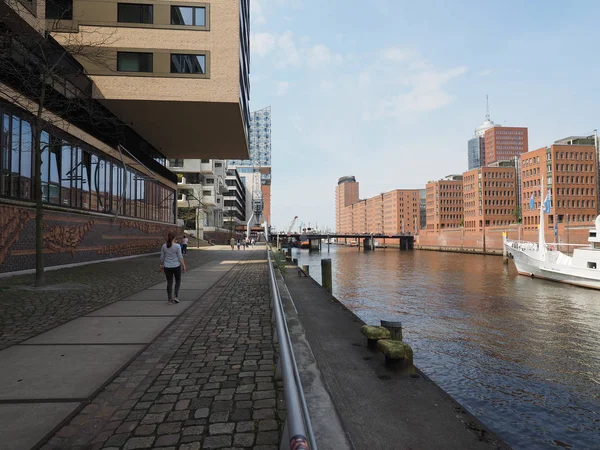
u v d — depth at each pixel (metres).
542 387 12.57
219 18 25.56
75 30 23.62
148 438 3.01
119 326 6.79
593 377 13.59
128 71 24.70
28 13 17.02
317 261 86.69
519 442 8.87
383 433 4.09
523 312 26.62
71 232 19.70
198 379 4.30
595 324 23.00
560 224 82.12
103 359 4.93
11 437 2.95
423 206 191.12
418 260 83.88
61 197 19.11
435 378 13.51
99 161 23.66
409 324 22.89
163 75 24.95
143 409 3.53
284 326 3.70
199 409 3.54
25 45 13.66
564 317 25.03
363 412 4.63
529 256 46.22
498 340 19.11
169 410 3.51
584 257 38.12
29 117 15.77
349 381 5.69
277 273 16.45
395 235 155.50
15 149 15.18
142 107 25.94
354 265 71.12
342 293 35.88
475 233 112.56
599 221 36.69
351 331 9.62
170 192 41.47
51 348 5.40
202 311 8.29
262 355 5.22
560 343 18.56
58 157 18.78
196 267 20.17
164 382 4.21
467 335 20.16
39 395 3.76
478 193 123.94
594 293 34.50
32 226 16.22
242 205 154.75
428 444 3.86
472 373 14.05
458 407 4.76
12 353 5.14
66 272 16.25
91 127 22.36
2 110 14.42
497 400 11.44
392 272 56.62
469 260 80.88
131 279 14.05
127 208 28.42
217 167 90.62
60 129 17.69
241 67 27.75
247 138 37.47
